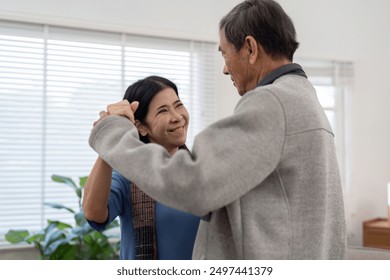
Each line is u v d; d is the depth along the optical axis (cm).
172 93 117
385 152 367
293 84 89
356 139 360
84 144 280
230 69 100
